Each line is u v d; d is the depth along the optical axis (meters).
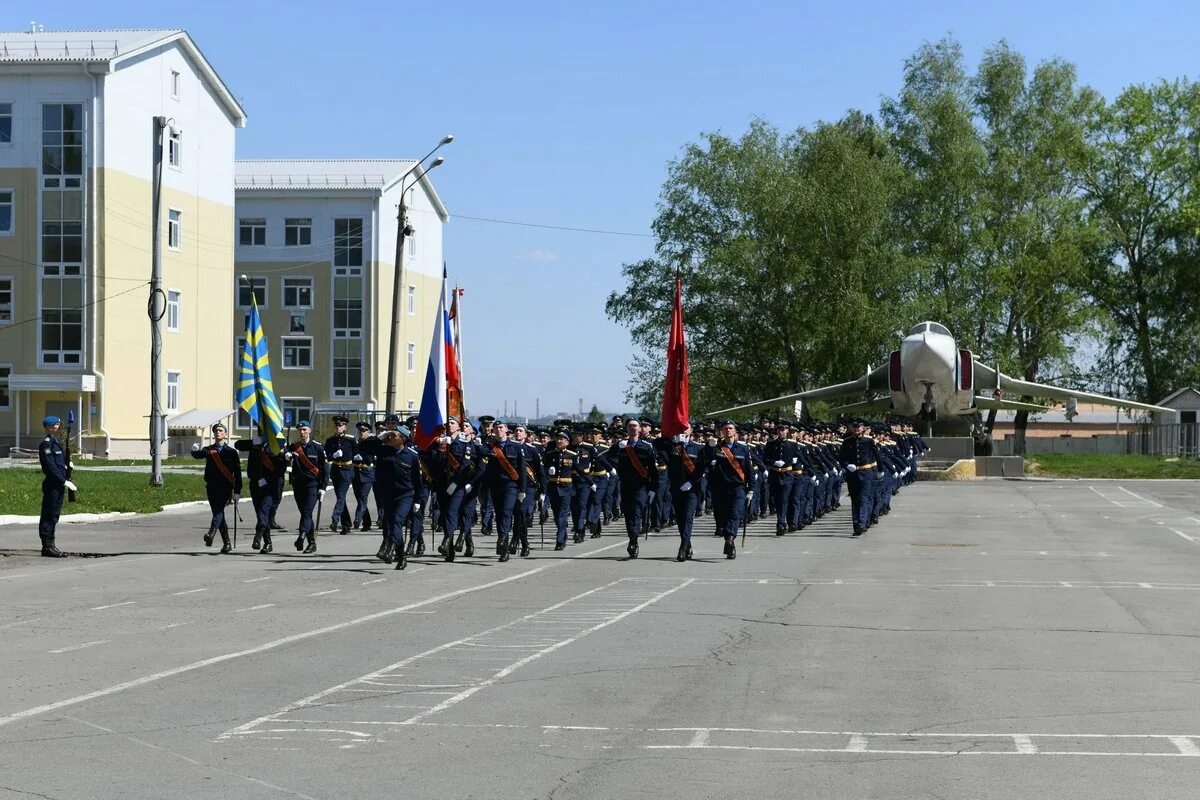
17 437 55.28
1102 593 15.78
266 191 73.44
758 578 17.48
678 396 22.69
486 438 20.23
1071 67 70.62
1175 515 32.22
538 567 19.05
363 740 7.90
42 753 7.57
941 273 67.31
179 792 6.70
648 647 11.48
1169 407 71.69
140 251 57.06
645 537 23.95
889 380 51.50
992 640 11.91
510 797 6.60
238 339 74.25
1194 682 9.84
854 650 11.32
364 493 25.98
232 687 9.62
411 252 79.69
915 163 69.38
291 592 15.82
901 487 45.84
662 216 67.81
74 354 55.28
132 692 9.45
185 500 33.00
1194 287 71.50
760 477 29.77
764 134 67.38
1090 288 72.62
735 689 9.53
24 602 14.80
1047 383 70.56
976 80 71.00
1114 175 73.12
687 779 6.96
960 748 7.70
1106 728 8.25
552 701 9.10
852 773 7.09
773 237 65.25
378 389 74.12
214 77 61.59
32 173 55.03
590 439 23.31
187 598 15.20
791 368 67.38
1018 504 36.91
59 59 54.16
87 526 26.66
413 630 12.57
